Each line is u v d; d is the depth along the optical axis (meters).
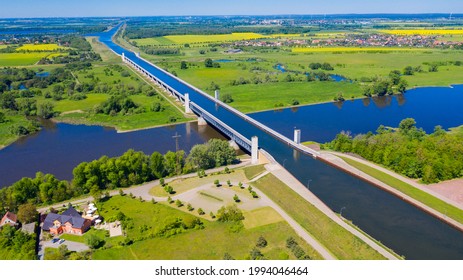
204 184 165.12
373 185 163.00
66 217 133.38
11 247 122.94
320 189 159.75
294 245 118.75
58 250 119.69
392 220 136.88
